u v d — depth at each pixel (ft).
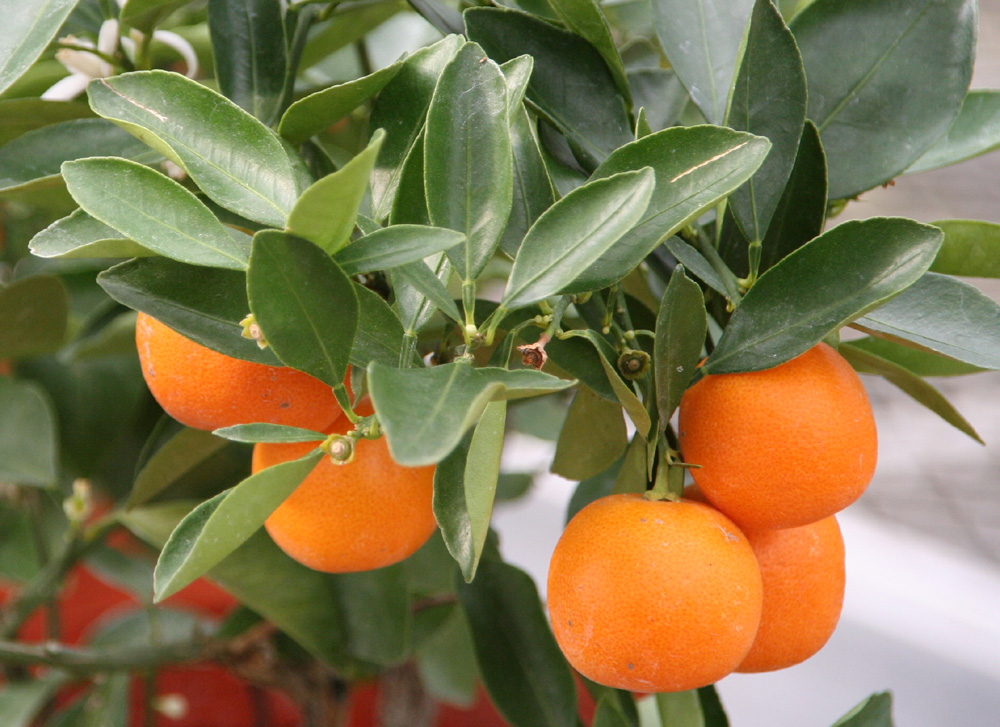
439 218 1.41
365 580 1.90
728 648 1.42
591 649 1.44
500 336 1.55
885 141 1.56
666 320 1.42
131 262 1.44
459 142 1.42
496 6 1.58
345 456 1.36
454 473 1.42
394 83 1.53
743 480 1.45
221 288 1.45
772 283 1.45
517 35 1.58
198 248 1.38
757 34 1.47
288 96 1.66
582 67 1.59
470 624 1.73
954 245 1.56
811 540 1.53
